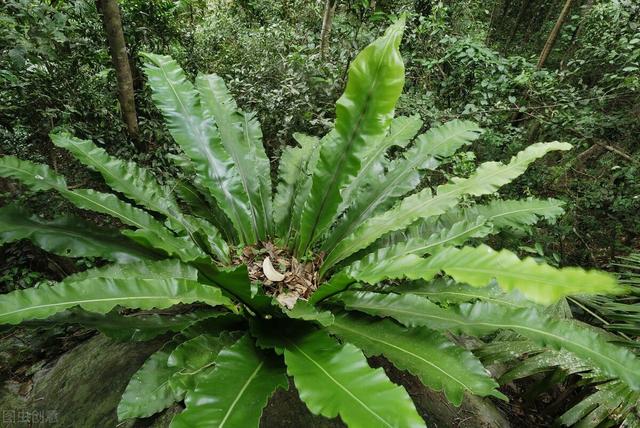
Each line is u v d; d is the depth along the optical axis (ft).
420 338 4.95
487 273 3.50
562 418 5.65
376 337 5.11
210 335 4.94
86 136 8.76
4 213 5.10
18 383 6.37
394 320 5.39
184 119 7.11
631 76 11.76
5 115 7.94
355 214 7.79
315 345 4.54
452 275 3.74
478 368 4.49
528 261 3.34
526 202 7.39
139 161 9.60
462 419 6.06
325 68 12.34
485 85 12.01
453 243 5.79
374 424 3.18
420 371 4.47
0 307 3.87
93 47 9.39
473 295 5.73
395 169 8.02
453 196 6.72
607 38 12.37
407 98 12.31
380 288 6.46
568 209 13.16
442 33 13.61
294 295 6.82
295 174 8.87
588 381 5.82
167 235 6.03
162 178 9.54
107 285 4.33
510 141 13.70
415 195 7.11
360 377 3.73
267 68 13.07
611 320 6.95
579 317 7.73
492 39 28.71
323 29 13.55
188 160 8.28
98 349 6.52
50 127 8.59
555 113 12.47
